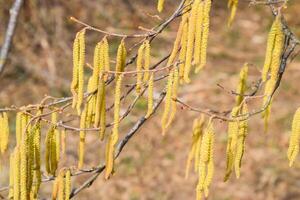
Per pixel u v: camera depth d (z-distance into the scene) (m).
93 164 9.12
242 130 3.17
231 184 8.99
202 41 2.84
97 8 12.84
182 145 9.93
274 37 2.78
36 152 3.09
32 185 3.18
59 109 3.17
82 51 3.05
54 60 11.48
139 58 3.04
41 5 11.77
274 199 8.72
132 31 12.76
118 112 3.02
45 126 8.77
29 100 10.83
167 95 2.97
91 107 3.11
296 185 8.93
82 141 3.24
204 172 2.96
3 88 11.08
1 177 8.36
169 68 3.10
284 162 9.45
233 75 11.81
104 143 9.62
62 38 11.83
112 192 8.80
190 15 2.85
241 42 13.40
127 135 3.48
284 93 11.17
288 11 14.65
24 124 3.20
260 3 3.19
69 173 3.25
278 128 10.23
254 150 9.73
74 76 3.07
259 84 3.62
